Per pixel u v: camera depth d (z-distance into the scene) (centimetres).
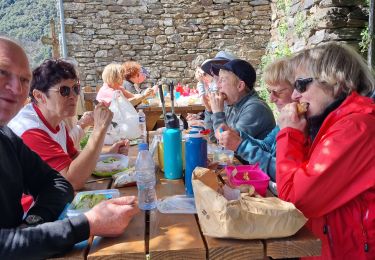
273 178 198
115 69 499
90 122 286
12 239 106
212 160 211
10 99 131
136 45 805
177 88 586
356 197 133
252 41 805
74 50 796
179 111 459
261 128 247
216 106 257
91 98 533
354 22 420
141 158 153
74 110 199
